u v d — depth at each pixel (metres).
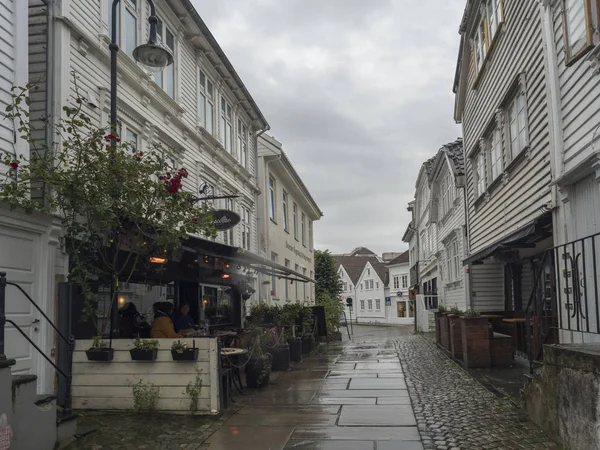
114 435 6.77
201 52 14.66
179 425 7.30
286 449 6.21
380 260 83.25
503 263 17.14
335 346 20.69
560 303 9.36
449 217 23.80
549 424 6.27
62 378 8.06
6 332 7.19
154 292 12.59
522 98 12.16
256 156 20.67
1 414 5.04
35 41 8.48
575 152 8.77
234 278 17.14
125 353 8.05
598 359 4.99
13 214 7.30
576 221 8.99
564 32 8.73
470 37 17.20
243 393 9.76
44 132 8.30
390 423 7.25
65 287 8.27
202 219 8.76
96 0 9.70
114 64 8.54
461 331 13.34
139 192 7.91
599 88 7.82
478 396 8.80
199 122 14.63
